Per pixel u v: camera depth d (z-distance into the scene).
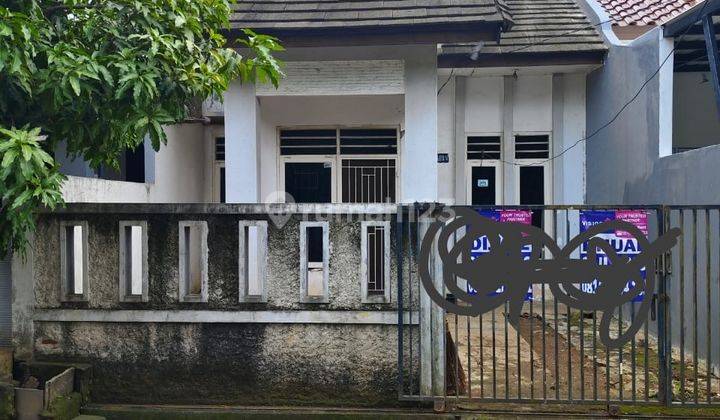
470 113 9.59
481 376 4.66
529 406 4.74
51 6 4.60
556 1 10.02
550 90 9.48
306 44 6.40
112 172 8.23
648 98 7.24
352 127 8.02
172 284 4.88
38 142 4.29
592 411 4.66
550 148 9.49
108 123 4.39
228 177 6.86
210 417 4.71
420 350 4.71
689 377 5.57
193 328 4.88
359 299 4.78
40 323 4.99
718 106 6.00
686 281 6.23
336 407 4.77
